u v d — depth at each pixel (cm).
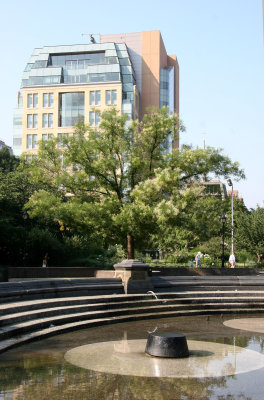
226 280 1873
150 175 2322
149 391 592
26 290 1250
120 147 2262
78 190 2367
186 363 762
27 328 979
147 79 10181
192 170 2241
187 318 1405
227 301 1681
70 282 1453
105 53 8988
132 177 2314
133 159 2217
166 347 804
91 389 596
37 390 587
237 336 1074
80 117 2427
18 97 9612
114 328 1156
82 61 9212
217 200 2422
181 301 1595
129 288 1594
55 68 8888
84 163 2270
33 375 662
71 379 644
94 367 719
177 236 3462
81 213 2170
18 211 3541
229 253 4212
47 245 3173
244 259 4256
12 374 666
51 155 2327
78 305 1297
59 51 9238
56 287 1381
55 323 1092
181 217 2080
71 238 3444
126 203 2223
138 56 10269
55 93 8788
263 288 1894
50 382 626
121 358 789
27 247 3156
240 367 742
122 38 10388
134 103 8938
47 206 2223
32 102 8856
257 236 4022
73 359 774
